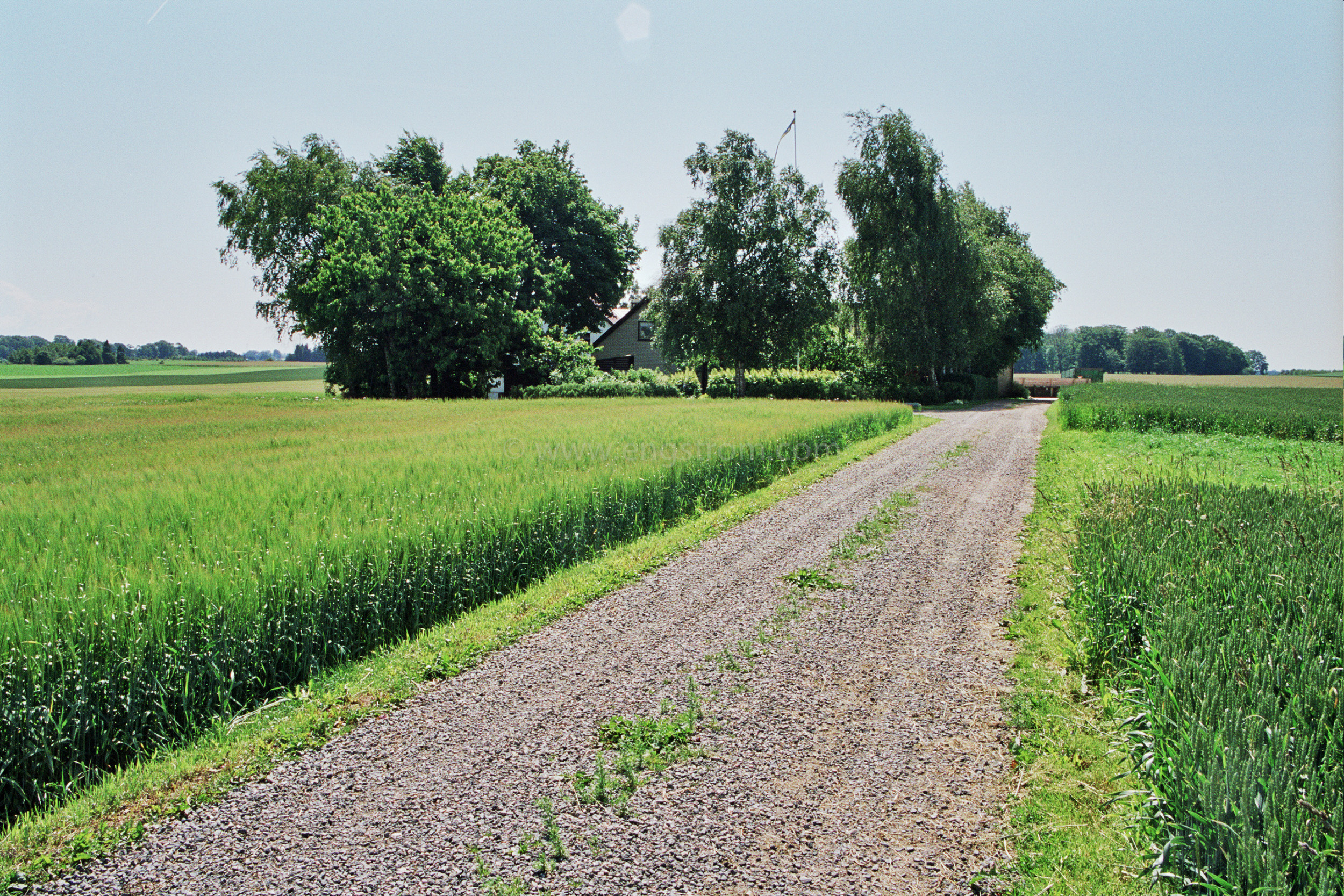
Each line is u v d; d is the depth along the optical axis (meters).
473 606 7.62
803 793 4.00
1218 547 6.20
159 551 6.25
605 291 55.22
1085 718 4.73
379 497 8.59
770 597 7.44
